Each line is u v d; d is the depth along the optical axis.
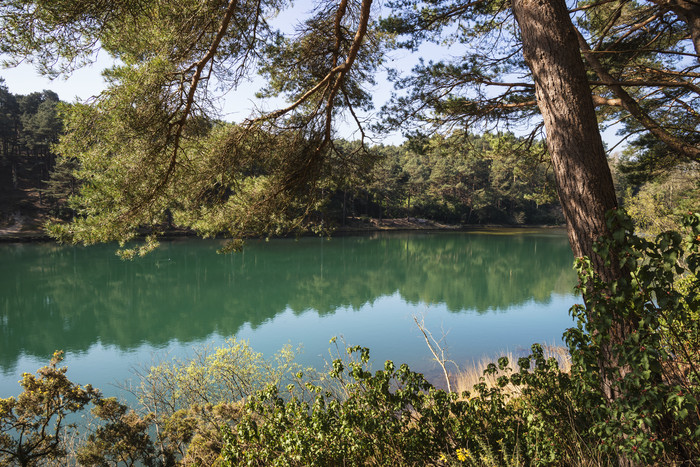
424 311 15.21
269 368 7.06
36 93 63.94
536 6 2.37
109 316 15.60
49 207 50.19
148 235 4.25
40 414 4.03
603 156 2.24
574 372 2.28
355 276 25.41
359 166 5.33
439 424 2.50
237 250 4.62
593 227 2.16
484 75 5.63
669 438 1.94
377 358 9.66
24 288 21.08
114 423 4.28
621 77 5.79
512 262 32.22
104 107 3.20
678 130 5.97
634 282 1.95
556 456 2.21
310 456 2.39
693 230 1.75
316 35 4.47
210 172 4.13
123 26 3.32
